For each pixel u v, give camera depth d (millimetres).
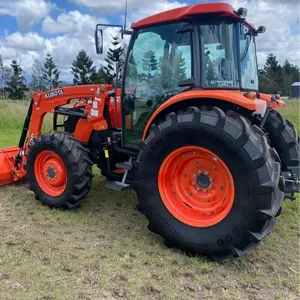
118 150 4188
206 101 3268
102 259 3039
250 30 3764
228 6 3074
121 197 4695
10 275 2764
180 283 2719
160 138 3160
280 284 2732
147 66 3688
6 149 5133
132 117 3924
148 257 3086
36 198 4383
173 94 3545
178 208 3213
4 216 4000
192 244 3059
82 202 4441
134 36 3725
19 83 47375
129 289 2621
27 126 4949
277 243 3369
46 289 2598
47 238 3434
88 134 4398
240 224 2838
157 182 3256
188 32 3309
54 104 4594
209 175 3111
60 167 4121
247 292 2631
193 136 2994
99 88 4184
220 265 2984
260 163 2746
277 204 2848
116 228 3703
